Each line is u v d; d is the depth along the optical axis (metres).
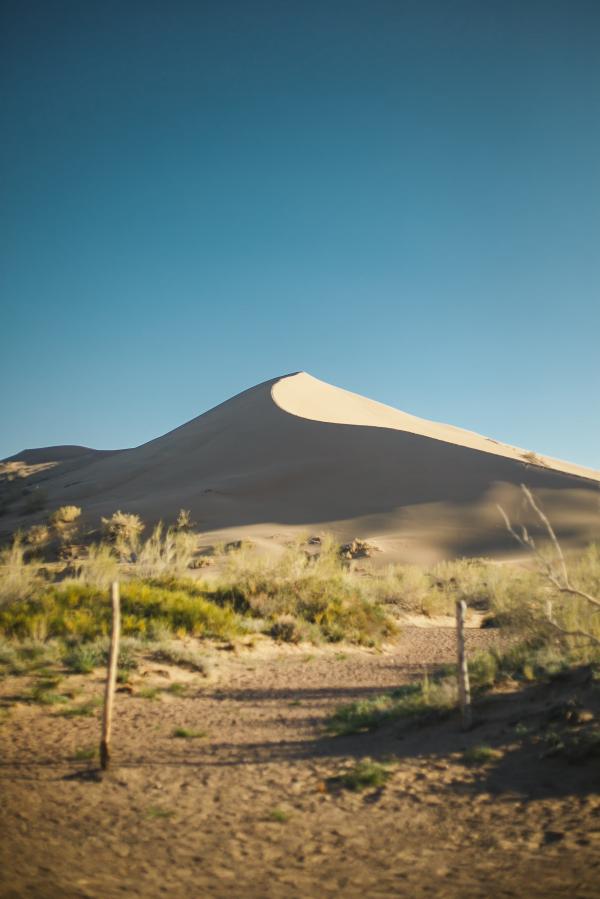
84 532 70.25
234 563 25.77
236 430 117.00
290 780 7.53
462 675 9.05
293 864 5.35
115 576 21.97
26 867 5.17
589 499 72.88
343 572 28.84
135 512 80.44
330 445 101.88
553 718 8.33
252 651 16.58
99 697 11.41
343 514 78.38
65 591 19.02
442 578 39.88
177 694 12.08
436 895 4.66
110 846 5.73
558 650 11.48
